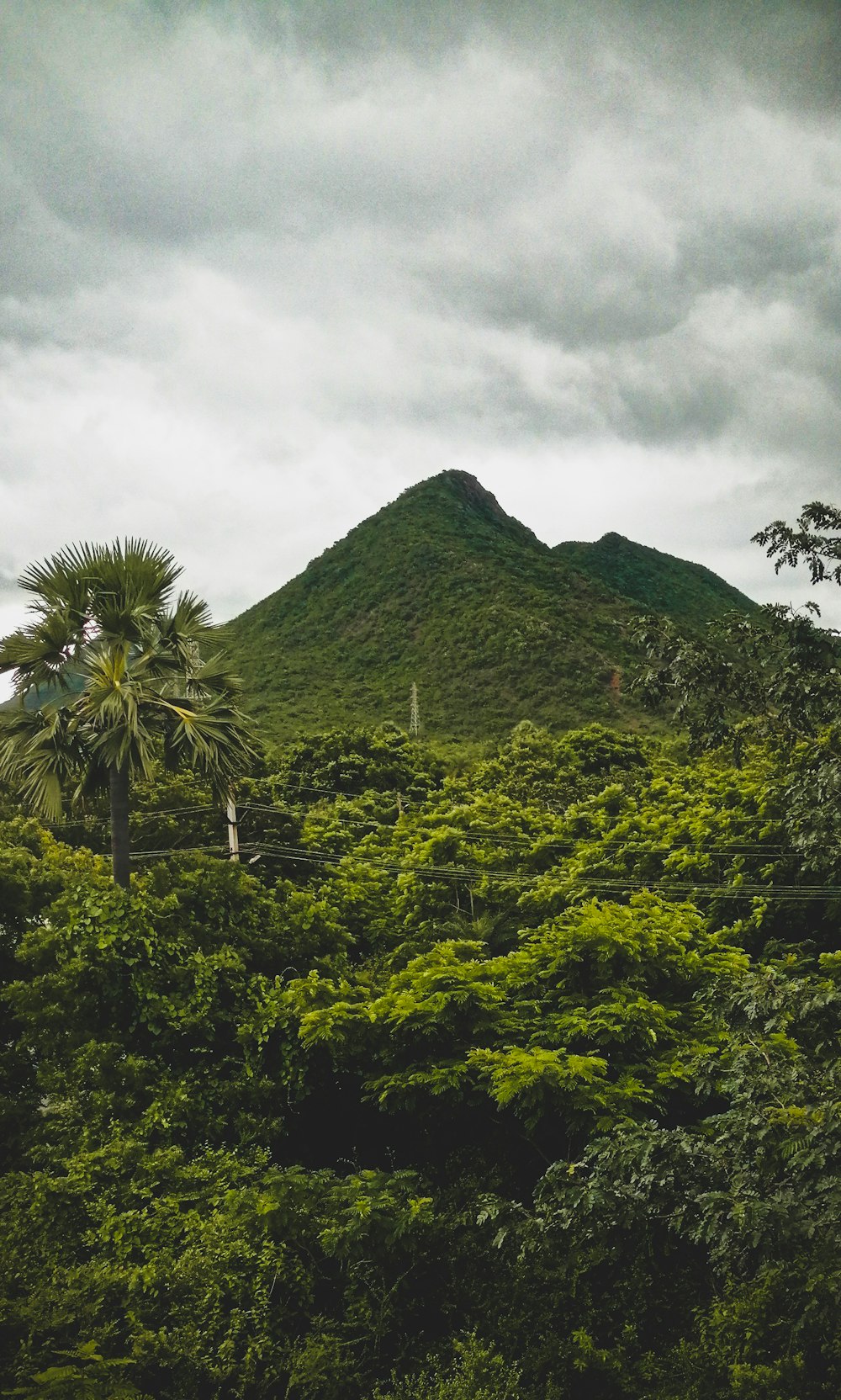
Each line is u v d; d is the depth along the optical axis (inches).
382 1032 468.8
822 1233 227.3
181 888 535.8
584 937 509.4
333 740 1893.5
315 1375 301.4
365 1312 340.8
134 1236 337.4
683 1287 361.4
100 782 553.0
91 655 534.6
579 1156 440.8
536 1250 323.3
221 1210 362.3
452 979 478.6
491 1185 443.5
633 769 1806.1
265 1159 402.6
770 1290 295.3
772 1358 288.4
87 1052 426.0
